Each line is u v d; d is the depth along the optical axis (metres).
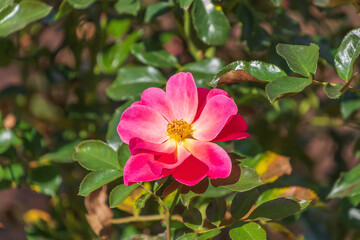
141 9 0.62
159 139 0.44
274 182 0.52
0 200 0.63
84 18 0.62
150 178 0.42
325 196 0.59
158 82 0.54
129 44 0.60
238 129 0.43
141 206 0.44
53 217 0.62
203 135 0.43
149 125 0.44
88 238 0.59
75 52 0.63
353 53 0.44
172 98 0.44
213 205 0.46
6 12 0.45
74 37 0.62
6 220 0.63
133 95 0.53
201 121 0.43
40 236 0.59
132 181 0.42
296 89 0.42
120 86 0.54
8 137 0.54
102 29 0.61
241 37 0.55
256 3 0.59
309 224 0.60
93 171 0.45
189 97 0.44
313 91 0.64
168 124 0.44
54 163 0.58
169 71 0.60
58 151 0.56
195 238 0.46
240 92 0.57
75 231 0.60
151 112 0.45
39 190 0.55
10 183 0.55
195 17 0.51
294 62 0.44
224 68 0.43
